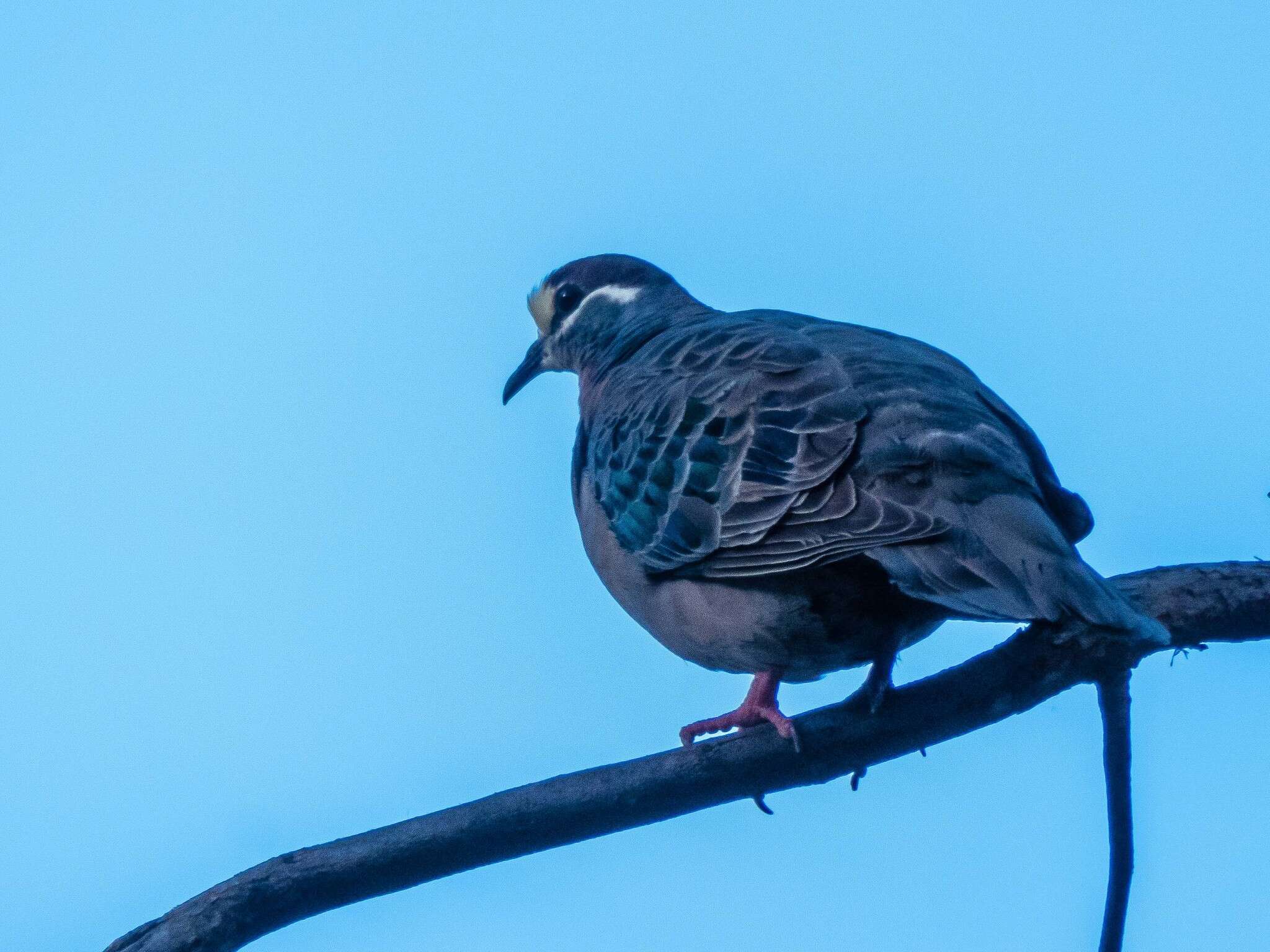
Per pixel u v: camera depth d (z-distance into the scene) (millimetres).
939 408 10320
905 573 9414
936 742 10062
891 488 9922
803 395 10773
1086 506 10227
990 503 9578
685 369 11906
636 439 11641
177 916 9156
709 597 10867
